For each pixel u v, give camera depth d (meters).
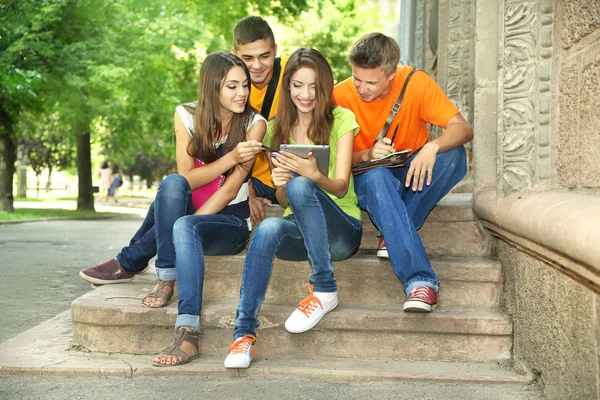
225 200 3.66
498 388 3.06
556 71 3.23
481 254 4.02
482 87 4.00
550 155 3.27
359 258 3.77
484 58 3.99
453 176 3.87
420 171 3.68
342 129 3.64
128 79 19.38
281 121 3.68
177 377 3.24
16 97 17.91
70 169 49.41
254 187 4.43
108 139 24.88
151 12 19.91
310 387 3.09
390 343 3.45
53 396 2.95
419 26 8.08
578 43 2.89
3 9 17.52
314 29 28.19
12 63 17.86
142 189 58.78
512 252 3.46
